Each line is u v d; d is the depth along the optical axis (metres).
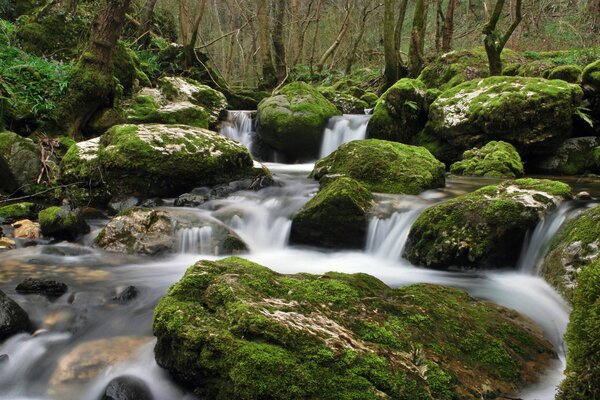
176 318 2.74
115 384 2.79
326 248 5.76
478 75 12.89
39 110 8.52
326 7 26.52
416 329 2.86
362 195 5.88
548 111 8.42
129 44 13.37
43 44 10.38
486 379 2.64
